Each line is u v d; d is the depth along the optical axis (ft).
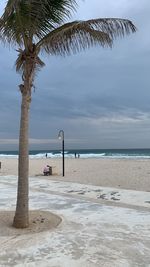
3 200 34.17
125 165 101.76
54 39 22.95
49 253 17.80
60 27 22.70
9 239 20.30
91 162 129.70
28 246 18.98
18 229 22.43
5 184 48.78
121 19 22.82
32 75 23.24
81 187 43.86
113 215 26.48
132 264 16.22
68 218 25.54
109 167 93.25
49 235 20.99
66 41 23.56
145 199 33.50
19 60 23.43
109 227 22.82
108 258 17.01
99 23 22.52
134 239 20.10
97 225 23.38
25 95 23.02
